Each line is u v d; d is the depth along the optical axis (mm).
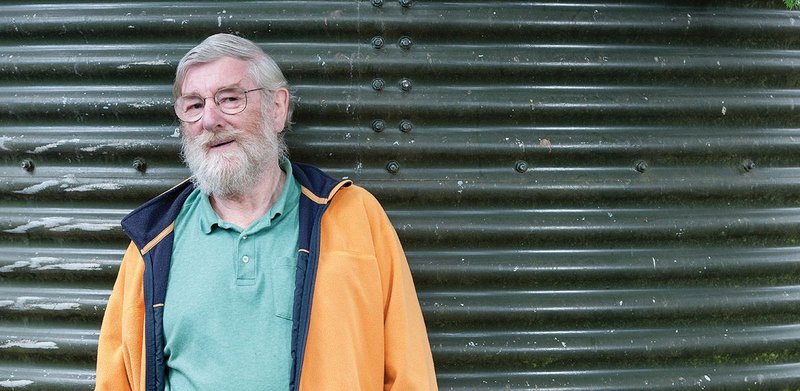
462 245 2188
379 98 2152
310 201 1783
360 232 1769
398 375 1680
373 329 1709
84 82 2193
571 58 2172
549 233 2174
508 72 2170
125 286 1777
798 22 2215
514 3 2178
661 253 2213
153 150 2172
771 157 2258
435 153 2164
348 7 2148
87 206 2221
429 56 2156
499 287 2191
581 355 2176
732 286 2250
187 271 1698
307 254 1681
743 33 2213
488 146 2164
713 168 2240
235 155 1692
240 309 1634
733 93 2227
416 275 2160
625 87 2209
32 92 2193
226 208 1791
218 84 1694
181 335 1641
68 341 2207
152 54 2152
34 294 2221
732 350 2219
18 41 2203
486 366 2188
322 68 2143
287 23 2141
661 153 2201
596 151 2182
